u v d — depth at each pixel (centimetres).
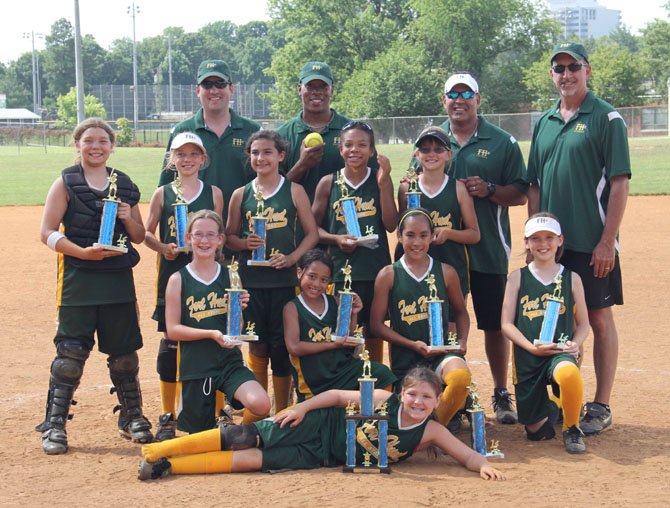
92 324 621
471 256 698
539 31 6097
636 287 1241
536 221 628
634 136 4991
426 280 631
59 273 621
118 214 620
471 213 674
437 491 512
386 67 5662
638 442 621
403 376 629
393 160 3369
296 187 668
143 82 13388
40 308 1146
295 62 6378
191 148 651
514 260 1426
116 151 4603
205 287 605
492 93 6016
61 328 621
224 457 552
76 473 555
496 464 572
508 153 709
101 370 855
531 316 629
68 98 8794
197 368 594
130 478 545
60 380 616
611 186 655
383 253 681
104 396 759
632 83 5725
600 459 582
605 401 657
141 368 861
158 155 4216
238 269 668
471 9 5903
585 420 651
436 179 672
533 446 618
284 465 559
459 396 589
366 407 551
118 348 629
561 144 669
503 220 713
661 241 1623
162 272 657
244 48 13375
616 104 5712
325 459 568
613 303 671
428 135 654
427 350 610
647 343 945
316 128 741
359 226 674
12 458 588
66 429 661
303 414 566
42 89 13550
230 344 575
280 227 661
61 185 621
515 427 675
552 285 631
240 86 9581
